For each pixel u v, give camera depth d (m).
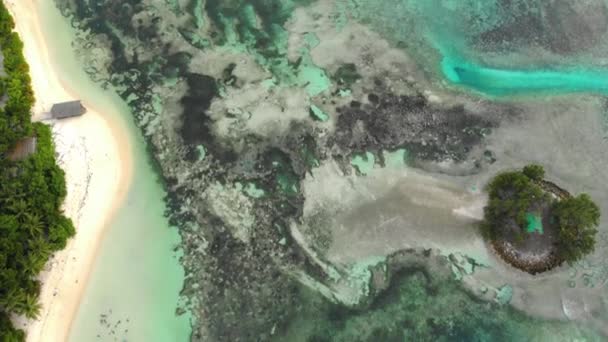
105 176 30.47
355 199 29.69
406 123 31.77
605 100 32.22
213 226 29.47
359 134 31.47
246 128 31.78
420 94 32.66
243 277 28.33
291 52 34.00
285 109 32.19
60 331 27.17
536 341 26.55
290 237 29.03
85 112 32.06
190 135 31.73
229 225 29.45
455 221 28.91
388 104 32.34
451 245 28.50
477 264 28.09
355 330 27.22
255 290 28.06
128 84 33.19
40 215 27.70
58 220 28.17
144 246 29.12
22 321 27.00
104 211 29.73
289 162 30.84
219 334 27.31
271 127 31.75
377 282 28.02
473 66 33.72
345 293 27.88
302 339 27.16
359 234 28.94
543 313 27.02
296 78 33.16
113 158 30.97
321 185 30.16
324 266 28.41
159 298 28.05
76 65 33.69
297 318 27.50
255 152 31.14
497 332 26.83
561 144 30.78
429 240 28.67
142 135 31.78
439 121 31.78
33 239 27.41
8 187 27.69
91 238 29.08
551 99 32.28
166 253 29.00
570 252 26.77
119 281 28.34
